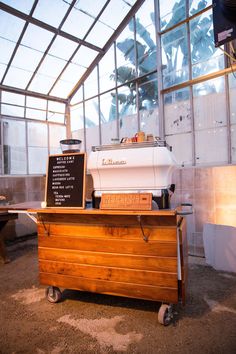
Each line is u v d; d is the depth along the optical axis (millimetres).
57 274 2080
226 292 2283
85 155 2047
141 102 4492
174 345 1583
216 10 2154
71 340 1655
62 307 2086
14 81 4906
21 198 4723
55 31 4422
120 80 4852
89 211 1813
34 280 2707
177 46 3891
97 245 1946
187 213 1732
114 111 4984
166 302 1784
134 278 1839
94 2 4230
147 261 1801
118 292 1887
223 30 2117
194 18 3629
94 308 2055
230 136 3355
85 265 1985
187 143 3803
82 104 5602
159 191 1774
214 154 3533
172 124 3971
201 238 3389
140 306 2068
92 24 4574
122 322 1841
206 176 3338
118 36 4840
